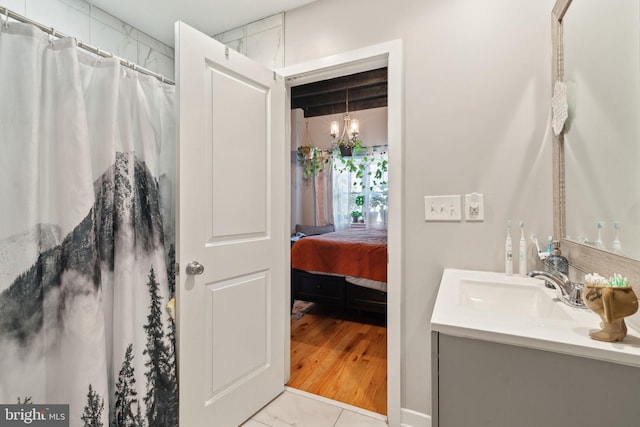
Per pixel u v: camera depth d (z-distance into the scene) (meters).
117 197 1.24
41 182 1.05
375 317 3.13
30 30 1.01
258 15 1.87
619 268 0.76
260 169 1.65
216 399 1.40
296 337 2.65
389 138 1.55
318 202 5.55
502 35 1.35
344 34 1.66
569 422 0.64
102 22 1.82
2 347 0.96
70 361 1.04
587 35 0.95
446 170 1.45
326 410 1.66
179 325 1.25
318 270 3.00
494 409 0.70
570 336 0.67
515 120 1.33
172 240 1.58
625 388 0.60
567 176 1.12
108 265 1.21
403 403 1.53
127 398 1.18
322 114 4.86
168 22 1.94
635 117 0.70
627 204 0.73
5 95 0.99
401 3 1.53
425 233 1.49
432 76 1.47
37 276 1.02
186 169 1.27
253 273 1.61
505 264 1.34
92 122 1.22
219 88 1.41
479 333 0.71
